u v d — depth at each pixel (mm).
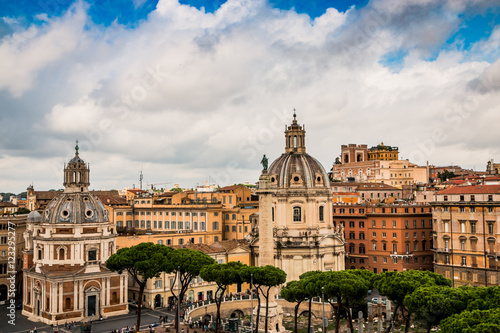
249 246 145375
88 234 125188
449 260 136375
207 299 133125
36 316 122625
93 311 122750
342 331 107812
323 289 86938
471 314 62031
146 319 118750
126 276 127562
